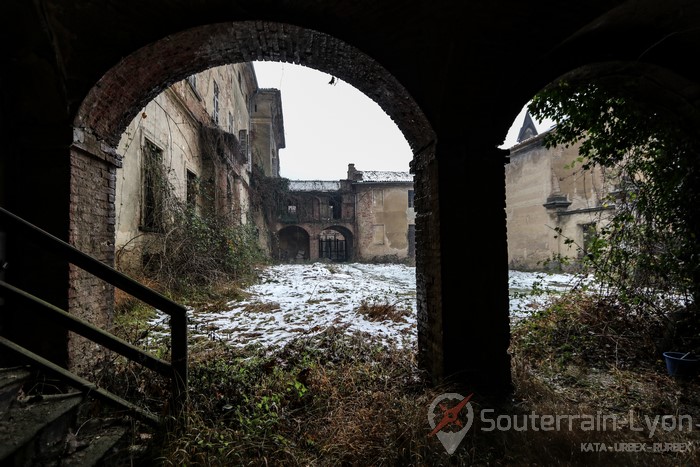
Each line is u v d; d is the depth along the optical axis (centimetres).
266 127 2714
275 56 404
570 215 1670
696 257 455
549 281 1295
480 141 358
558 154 1752
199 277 873
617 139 497
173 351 250
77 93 316
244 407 299
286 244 3067
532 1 327
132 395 304
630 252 536
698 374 402
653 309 519
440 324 353
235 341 510
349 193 2869
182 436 239
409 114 387
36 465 195
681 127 434
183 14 327
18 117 313
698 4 319
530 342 514
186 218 889
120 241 676
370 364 420
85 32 311
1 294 221
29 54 301
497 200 358
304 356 434
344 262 2850
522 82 354
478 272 355
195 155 1147
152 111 826
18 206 315
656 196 504
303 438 270
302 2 333
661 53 369
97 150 355
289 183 2875
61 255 238
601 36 359
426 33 342
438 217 354
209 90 1330
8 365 301
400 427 271
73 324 232
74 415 234
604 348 493
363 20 342
